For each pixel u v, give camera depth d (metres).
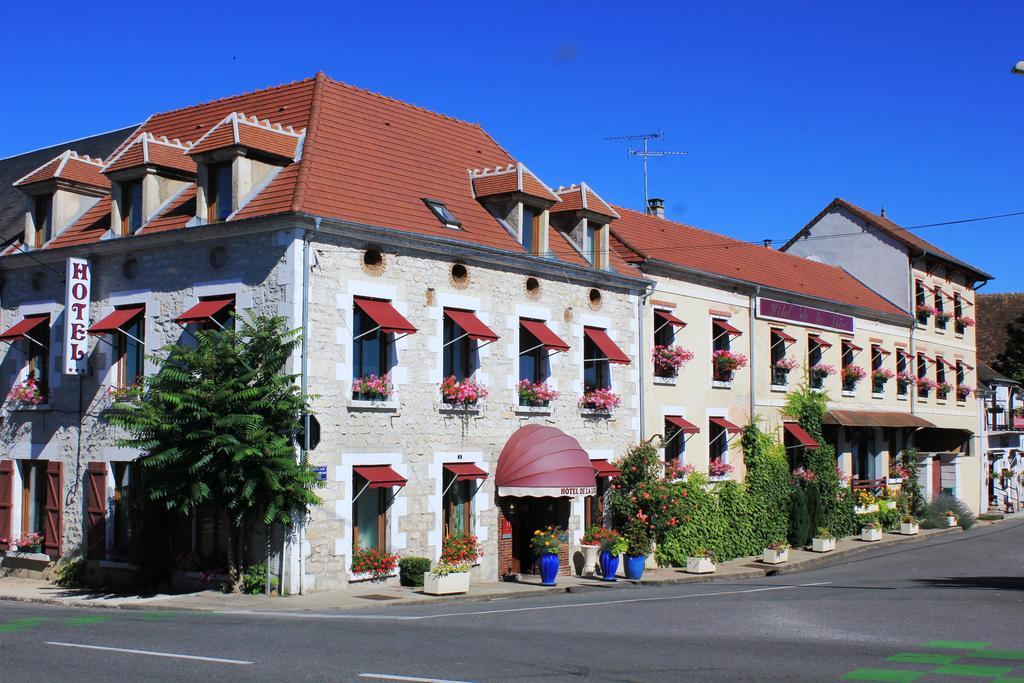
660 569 27.36
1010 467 54.53
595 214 26.42
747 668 11.36
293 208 19.58
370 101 25.33
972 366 49.62
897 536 37.50
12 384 24.31
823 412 35.72
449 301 22.45
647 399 28.16
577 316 25.88
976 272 48.75
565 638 13.60
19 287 24.52
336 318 20.12
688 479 29.09
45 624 15.02
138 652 12.04
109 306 22.55
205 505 20.52
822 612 16.95
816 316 36.16
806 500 33.41
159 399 18.92
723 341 31.73
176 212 22.03
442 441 22.17
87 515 22.52
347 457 20.16
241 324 20.11
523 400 24.30
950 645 13.30
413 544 21.48
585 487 23.47
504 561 23.81
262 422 18.81
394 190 22.61
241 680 10.30
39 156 31.02
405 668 11.05
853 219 44.53
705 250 33.66
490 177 24.91
